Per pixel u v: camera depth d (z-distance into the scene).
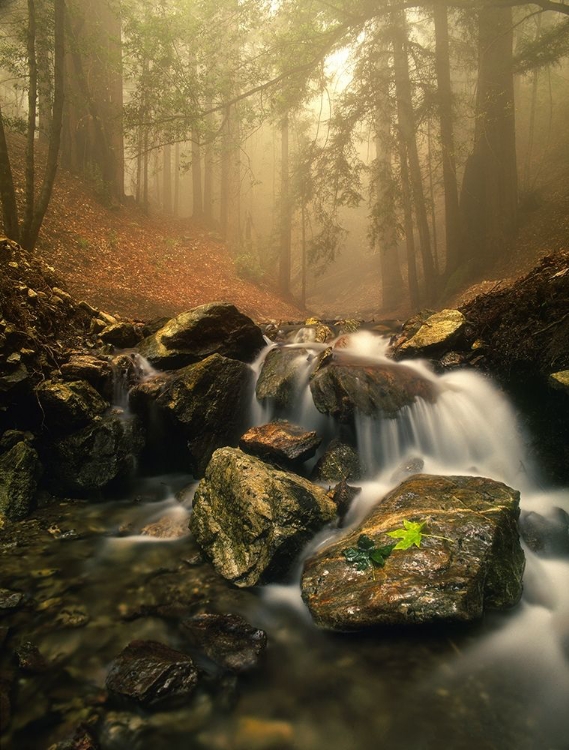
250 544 3.45
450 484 3.98
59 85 9.42
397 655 2.66
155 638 2.75
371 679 2.49
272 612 3.05
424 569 2.96
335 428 5.46
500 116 16.00
